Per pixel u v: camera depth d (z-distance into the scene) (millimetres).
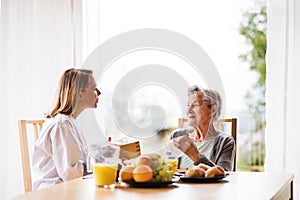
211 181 1961
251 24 7750
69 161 2305
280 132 3391
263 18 7680
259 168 6434
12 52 3539
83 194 1654
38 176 2393
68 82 2506
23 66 3578
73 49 3734
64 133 2350
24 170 2521
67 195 1631
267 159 3426
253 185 1869
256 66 7715
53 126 2387
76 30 3740
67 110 2484
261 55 7711
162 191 1717
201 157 2152
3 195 3473
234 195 1639
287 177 2121
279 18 3400
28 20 3611
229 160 2592
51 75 3664
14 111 3531
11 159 3510
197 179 1940
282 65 3387
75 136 2393
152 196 1612
